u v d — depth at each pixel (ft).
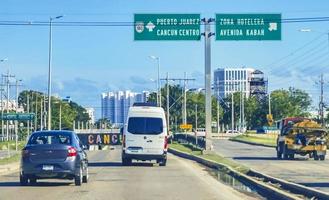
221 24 170.50
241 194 80.18
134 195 76.23
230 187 90.53
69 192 79.51
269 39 169.89
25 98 553.64
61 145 87.56
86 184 91.91
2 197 73.31
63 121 558.97
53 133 90.48
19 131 422.82
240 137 393.50
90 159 173.58
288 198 72.02
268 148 263.08
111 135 314.14
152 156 139.44
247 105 584.40
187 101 506.07
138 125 139.95
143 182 96.12
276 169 128.06
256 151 229.66
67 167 86.79
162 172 119.96
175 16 170.09
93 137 312.29
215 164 139.13
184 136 304.09
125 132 139.95
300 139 172.76
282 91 554.05
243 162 156.15
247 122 583.17
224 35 170.40
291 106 542.57
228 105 603.26
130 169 128.77
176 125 477.77
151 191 81.56
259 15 169.89
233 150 240.32
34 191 80.64
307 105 568.82
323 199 69.31
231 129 581.12
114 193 78.48
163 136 139.74
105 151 248.32
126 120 140.56
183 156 194.70
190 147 243.60
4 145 283.18
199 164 152.56
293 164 146.92
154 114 140.36
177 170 126.31
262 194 80.33
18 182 95.04
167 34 169.68
